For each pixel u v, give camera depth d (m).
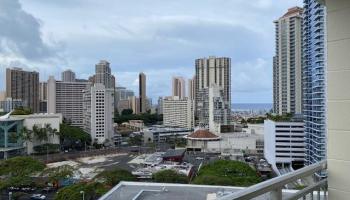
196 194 9.61
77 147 98.75
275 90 87.88
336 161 3.35
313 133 48.62
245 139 95.75
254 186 2.60
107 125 108.88
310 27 48.69
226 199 2.32
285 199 3.12
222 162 48.62
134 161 82.25
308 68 50.91
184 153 88.56
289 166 64.38
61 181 51.88
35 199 45.56
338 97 3.36
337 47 3.39
